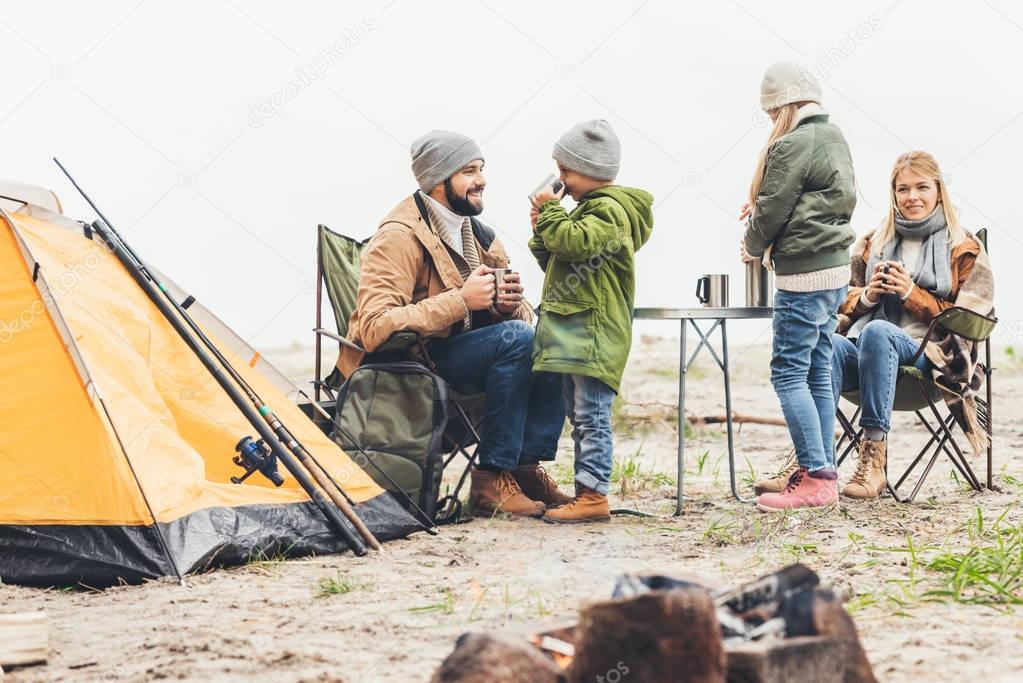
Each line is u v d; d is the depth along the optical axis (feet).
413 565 12.23
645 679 6.51
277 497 13.14
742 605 7.20
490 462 15.21
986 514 14.85
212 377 14.43
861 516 14.71
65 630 9.77
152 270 14.87
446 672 6.56
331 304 16.25
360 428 14.69
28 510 11.85
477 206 15.75
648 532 13.94
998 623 9.58
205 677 8.38
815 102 15.20
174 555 11.60
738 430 24.71
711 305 15.66
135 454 12.08
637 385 32.73
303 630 9.58
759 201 15.03
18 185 13.82
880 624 9.59
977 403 17.04
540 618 9.87
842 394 17.02
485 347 15.23
